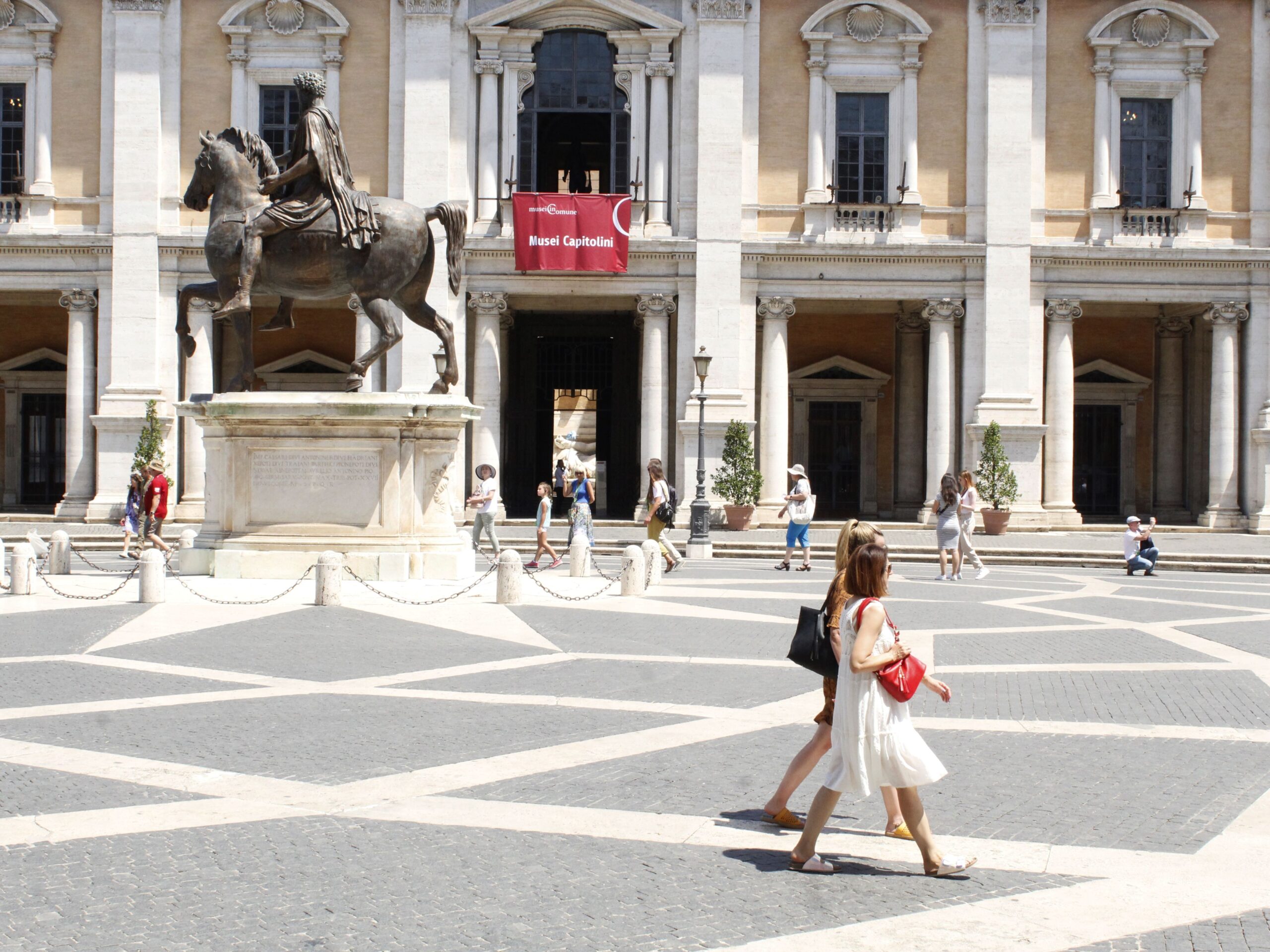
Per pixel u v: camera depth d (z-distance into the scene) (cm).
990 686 1320
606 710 1161
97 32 3981
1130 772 968
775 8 4009
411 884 695
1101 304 4288
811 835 730
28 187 3981
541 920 645
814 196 3994
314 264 1930
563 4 3969
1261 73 4025
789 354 4600
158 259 3941
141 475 3016
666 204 4022
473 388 4106
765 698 1225
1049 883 712
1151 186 4066
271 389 4459
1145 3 3991
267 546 1955
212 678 1289
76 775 907
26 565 1948
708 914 656
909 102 4009
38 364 4572
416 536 1988
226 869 714
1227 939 629
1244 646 1636
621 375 4638
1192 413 4366
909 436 4484
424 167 3953
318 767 939
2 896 668
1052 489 4031
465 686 1266
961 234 4034
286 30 3972
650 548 2356
